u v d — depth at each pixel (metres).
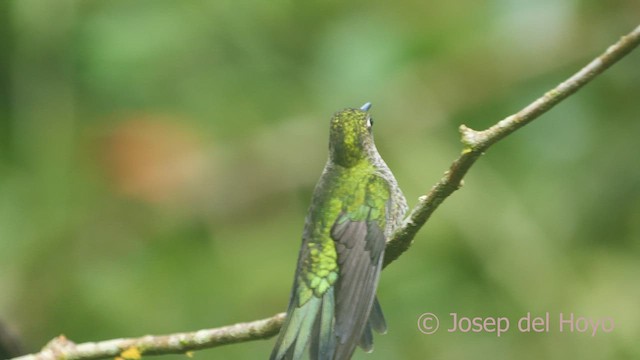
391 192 7.25
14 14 11.62
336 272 6.79
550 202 11.75
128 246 12.21
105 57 11.82
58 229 11.99
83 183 12.17
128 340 7.29
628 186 11.89
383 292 11.22
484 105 12.74
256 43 12.29
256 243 12.35
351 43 12.16
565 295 11.23
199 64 12.23
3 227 11.85
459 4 12.66
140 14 11.91
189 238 12.46
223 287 11.72
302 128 12.63
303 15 12.31
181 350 7.21
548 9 12.67
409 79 12.56
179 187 12.27
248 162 12.69
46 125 11.95
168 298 11.65
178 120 12.19
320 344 6.48
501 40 12.64
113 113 12.11
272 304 11.60
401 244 6.72
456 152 12.41
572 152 12.03
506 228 11.48
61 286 11.80
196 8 12.01
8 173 11.98
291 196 12.91
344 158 7.40
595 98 12.21
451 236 11.45
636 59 12.19
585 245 11.68
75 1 11.79
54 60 11.87
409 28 12.36
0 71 11.95
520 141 12.07
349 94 12.26
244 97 12.53
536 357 11.08
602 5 12.79
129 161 12.05
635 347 11.00
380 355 10.98
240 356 11.15
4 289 11.67
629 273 11.37
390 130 12.53
